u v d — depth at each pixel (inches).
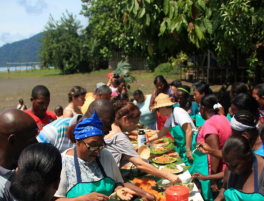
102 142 72.5
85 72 1439.5
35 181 46.2
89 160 75.4
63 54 1389.0
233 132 98.3
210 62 637.3
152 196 85.2
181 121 133.8
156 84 205.0
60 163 51.3
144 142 127.6
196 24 184.5
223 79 627.2
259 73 264.7
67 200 69.4
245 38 188.4
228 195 77.2
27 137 63.9
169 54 307.3
